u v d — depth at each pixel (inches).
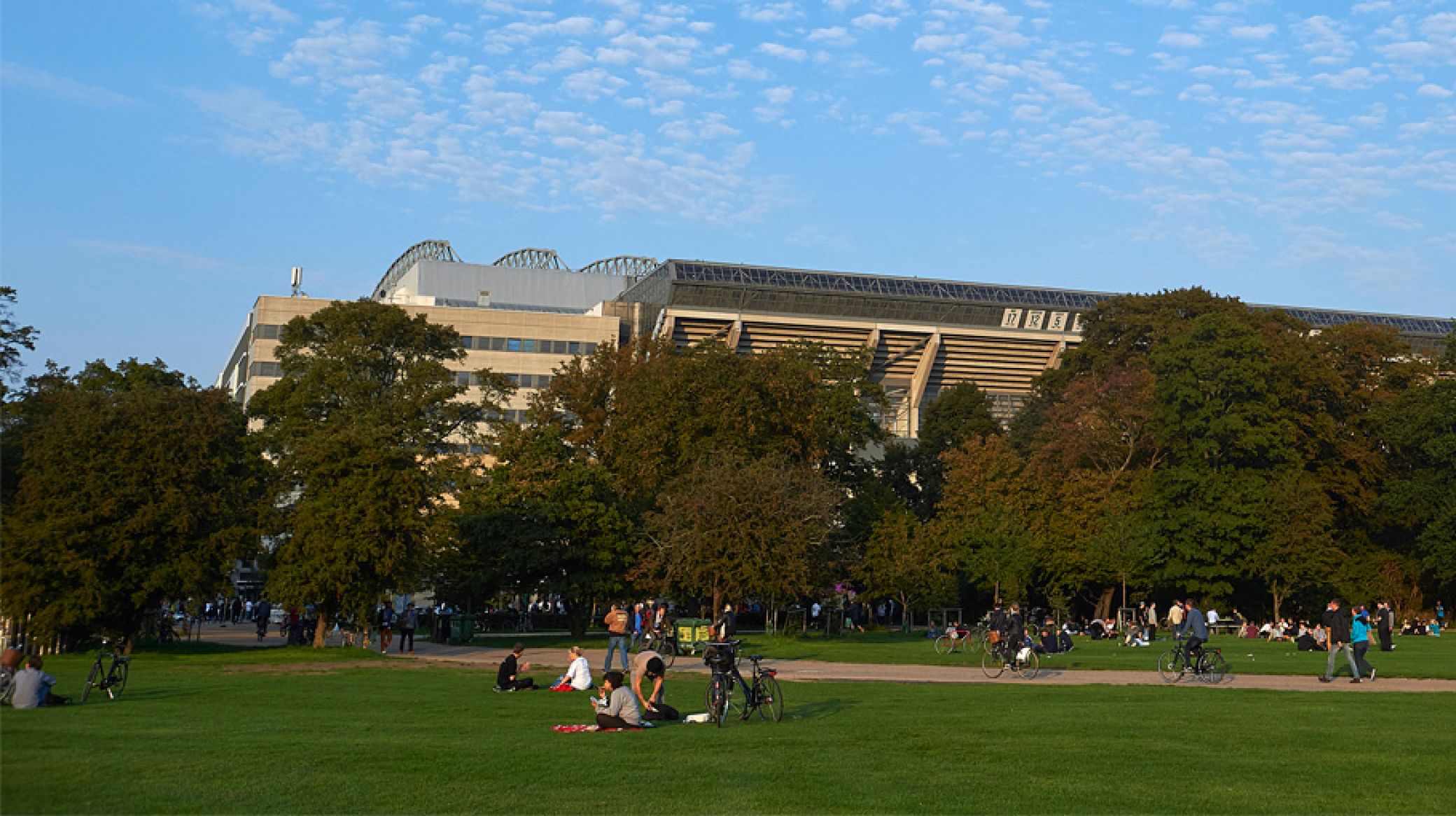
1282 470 2596.0
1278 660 1640.0
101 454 1598.2
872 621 2893.7
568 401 2878.9
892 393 5541.3
